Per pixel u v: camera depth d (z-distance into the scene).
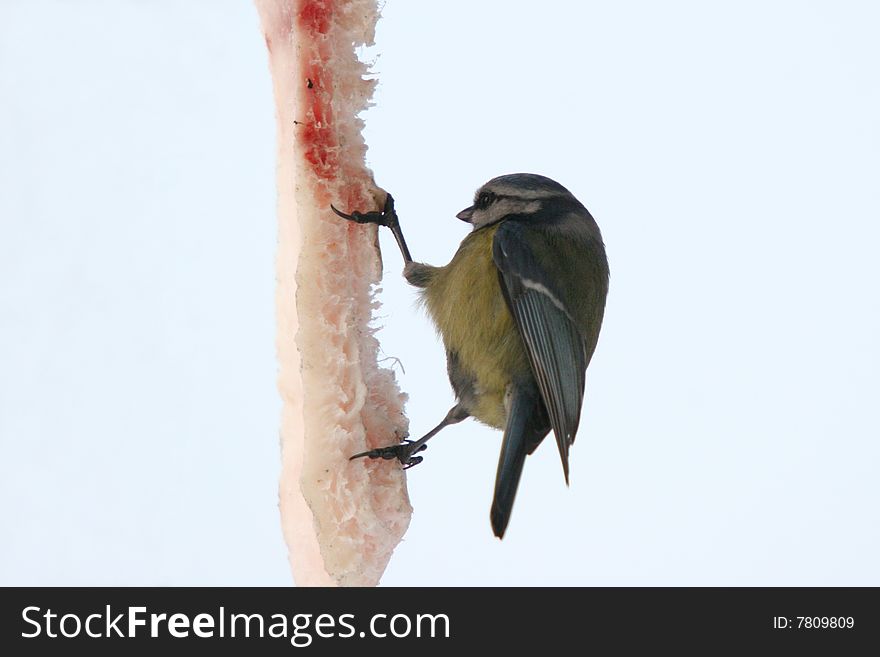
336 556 5.41
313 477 5.30
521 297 6.45
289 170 5.48
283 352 5.83
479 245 6.76
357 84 5.53
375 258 5.59
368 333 5.64
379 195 5.67
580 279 6.79
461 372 6.61
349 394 5.39
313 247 5.29
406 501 5.60
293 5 5.38
